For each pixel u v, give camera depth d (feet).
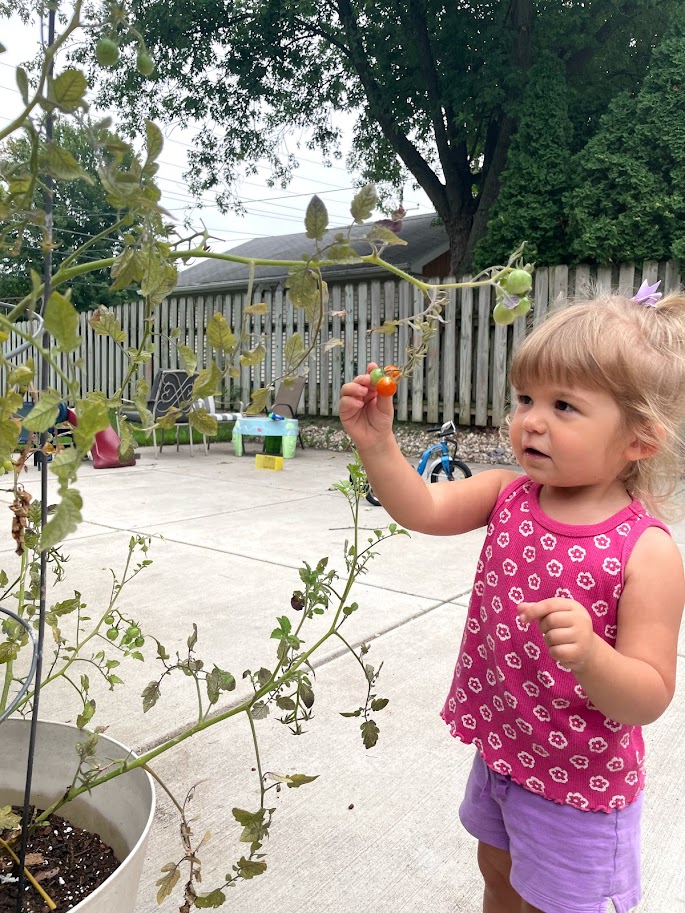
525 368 3.96
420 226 57.67
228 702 7.71
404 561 13.16
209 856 5.47
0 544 13.60
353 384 4.44
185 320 37.17
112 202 2.66
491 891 4.65
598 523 3.87
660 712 3.51
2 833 4.29
